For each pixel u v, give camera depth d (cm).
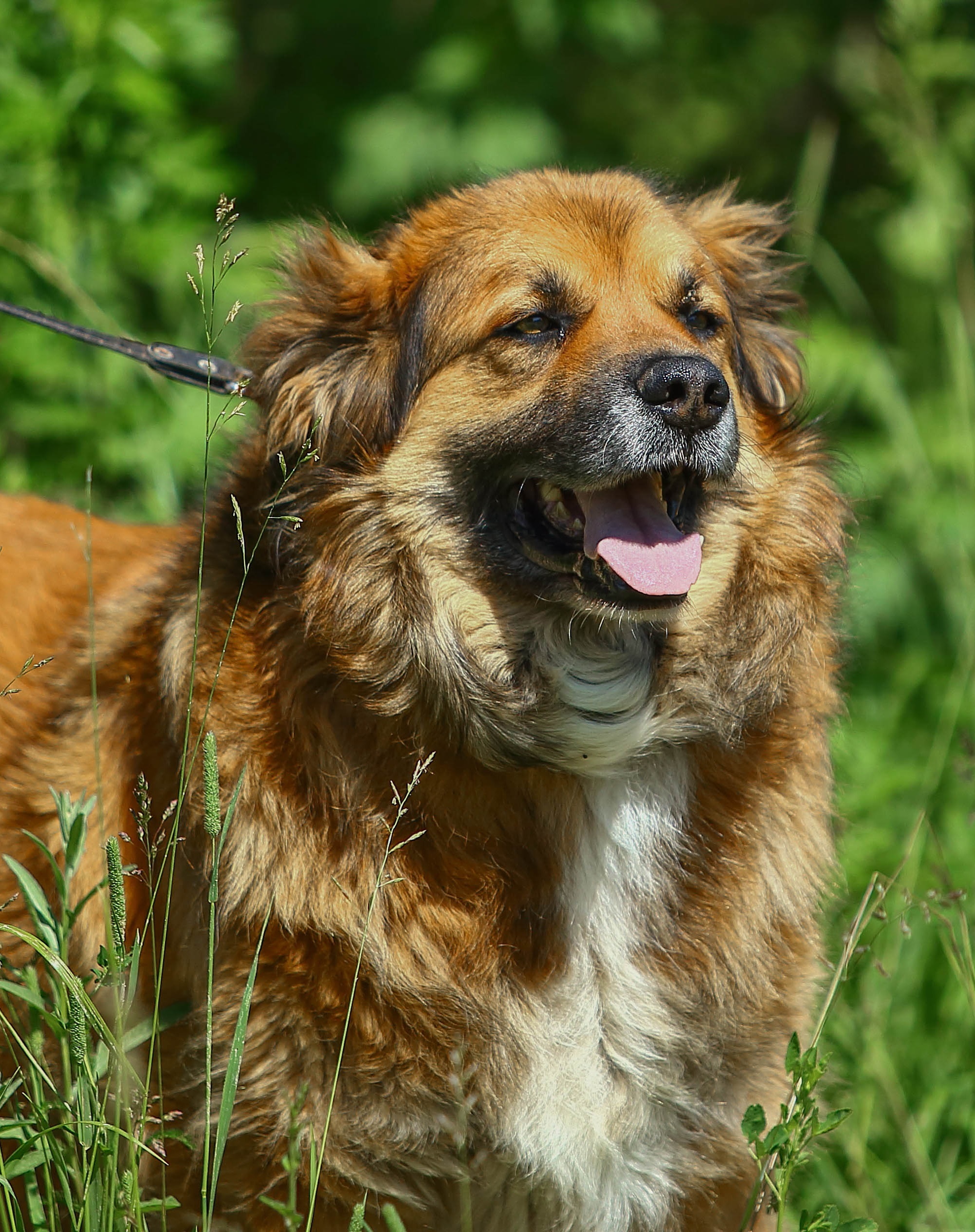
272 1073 613
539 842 650
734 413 667
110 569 785
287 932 612
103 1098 633
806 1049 675
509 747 650
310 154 1933
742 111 2180
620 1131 643
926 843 897
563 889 647
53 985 566
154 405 1185
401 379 675
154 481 1133
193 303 1268
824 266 1538
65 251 1173
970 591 1207
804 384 765
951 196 1359
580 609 655
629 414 637
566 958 642
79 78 1181
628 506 680
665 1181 651
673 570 655
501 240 667
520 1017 630
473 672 657
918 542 1373
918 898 774
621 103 2178
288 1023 609
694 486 686
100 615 742
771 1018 661
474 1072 598
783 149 2145
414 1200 627
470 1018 619
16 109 1153
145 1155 633
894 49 1564
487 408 664
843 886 839
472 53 1873
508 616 668
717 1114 656
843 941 720
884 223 1636
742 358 734
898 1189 765
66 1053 558
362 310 688
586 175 710
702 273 698
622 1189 647
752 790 677
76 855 572
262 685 643
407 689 646
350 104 1942
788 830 682
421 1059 615
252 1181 623
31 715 726
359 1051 611
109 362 1162
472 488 667
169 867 646
